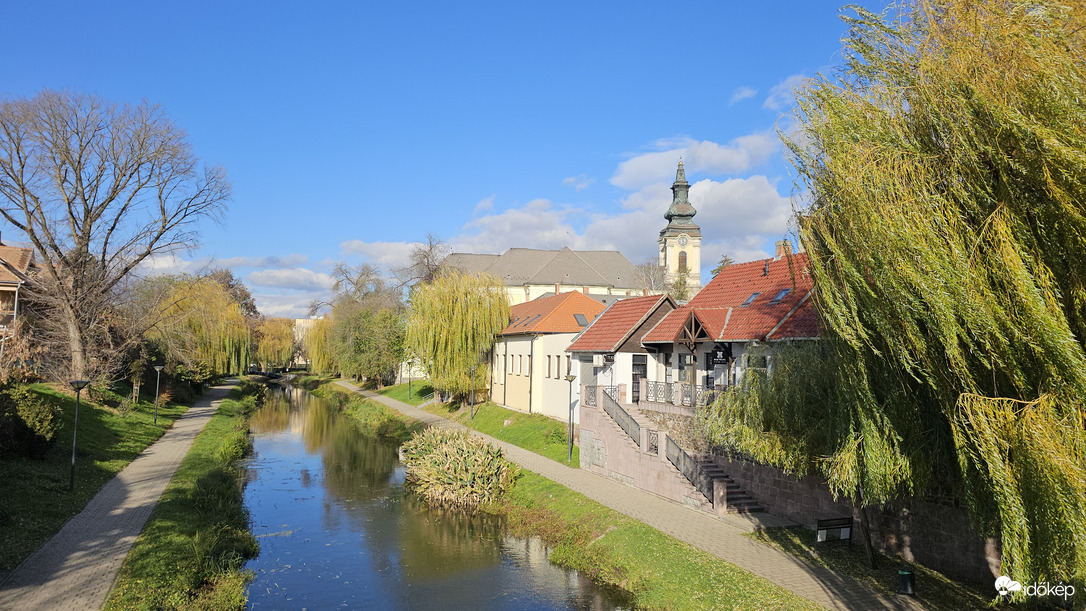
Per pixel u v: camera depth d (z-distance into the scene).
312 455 32.56
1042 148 6.88
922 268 7.68
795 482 16.64
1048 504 6.85
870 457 9.41
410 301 45.34
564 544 17.28
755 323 22.23
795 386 12.88
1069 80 6.97
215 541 15.79
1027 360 7.25
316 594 14.59
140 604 11.14
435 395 48.16
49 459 20.19
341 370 77.56
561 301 36.69
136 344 36.47
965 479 8.43
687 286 76.69
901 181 8.14
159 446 27.56
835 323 9.15
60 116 29.98
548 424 31.25
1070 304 7.09
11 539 13.53
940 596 11.48
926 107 8.27
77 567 12.50
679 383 22.92
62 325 33.03
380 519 20.88
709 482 17.72
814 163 9.54
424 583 15.27
